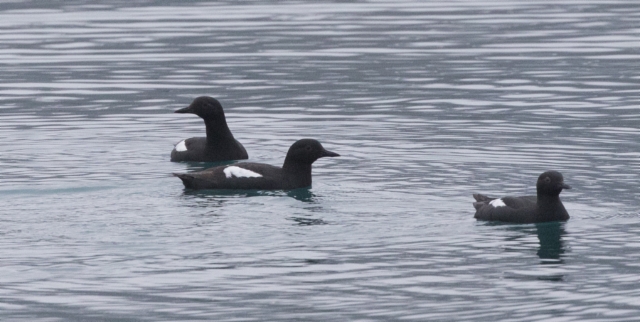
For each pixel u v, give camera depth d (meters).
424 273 14.39
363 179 19.91
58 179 20.06
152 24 42.78
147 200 18.23
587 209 17.56
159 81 32.16
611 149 22.44
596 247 15.48
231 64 34.75
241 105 28.61
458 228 16.50
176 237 15.91
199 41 38.97
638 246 15.50
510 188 19.05
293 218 16.98
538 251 15.31
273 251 15.29
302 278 14.19
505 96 29.12
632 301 13.28
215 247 15.48
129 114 27.59
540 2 47.88
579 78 31.48
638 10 45.00
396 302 13.34
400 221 16.86
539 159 21.55
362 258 15.01
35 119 26.88
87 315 13.00
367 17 44.25
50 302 13.41
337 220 16.88
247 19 43.88
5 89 31.12
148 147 23.69
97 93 30.45
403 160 21.62
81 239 15.82
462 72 32.81
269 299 13.47
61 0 49.19
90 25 42.78
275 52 36.69
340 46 37.69
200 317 12.91
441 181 19.66
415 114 26.97
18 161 21.83
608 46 36.91
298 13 45.47
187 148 22.30
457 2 48.41
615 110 26.92
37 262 14.80
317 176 20.27
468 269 14.55
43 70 34.03
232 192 18.92
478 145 23.03
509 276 14.26
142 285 13.96
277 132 25.22
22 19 44.38
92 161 21.97
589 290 13.69
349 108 27.91
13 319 12.90
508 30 40.62
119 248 15.40
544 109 27.25
